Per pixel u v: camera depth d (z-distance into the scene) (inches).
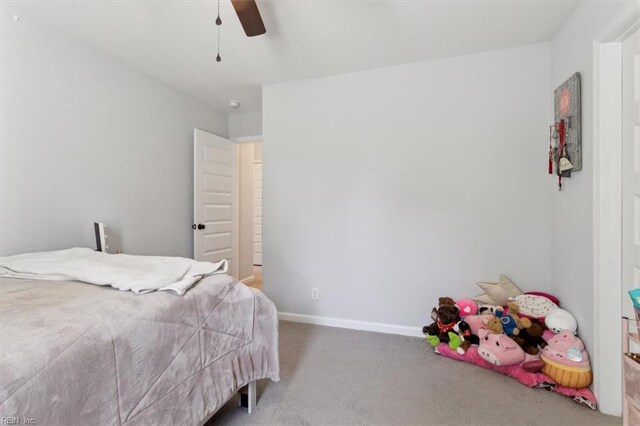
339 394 67.8
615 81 60.9
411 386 71.1
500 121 93.5
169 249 122.0
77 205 87.8
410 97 102.7
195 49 93.6
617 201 61.1
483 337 78.7
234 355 55.3
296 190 116.5
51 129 81.2
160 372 41.5
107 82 96.9
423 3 72.5
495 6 73.5
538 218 90.0
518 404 64.2
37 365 28.4
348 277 110.0
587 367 65.6
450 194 98.5
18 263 59.9
